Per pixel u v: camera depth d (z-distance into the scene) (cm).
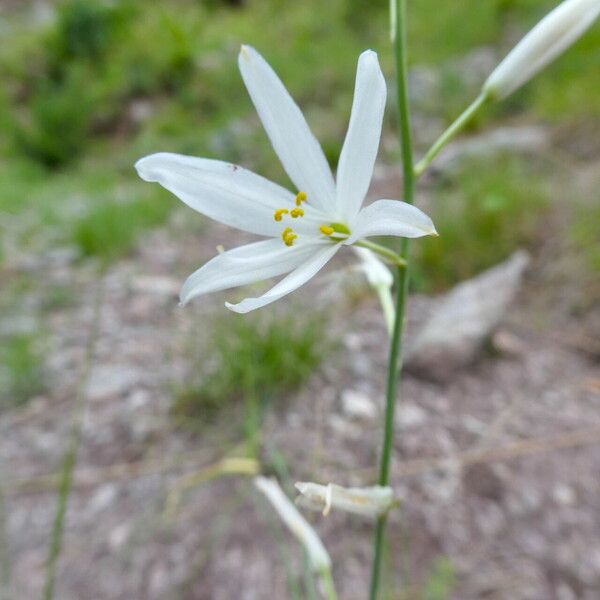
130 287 27
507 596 12
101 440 18
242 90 58
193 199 7
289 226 7
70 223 36
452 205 26
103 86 64
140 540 15
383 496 8
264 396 18
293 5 72
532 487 15
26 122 65
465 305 20
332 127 43
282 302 22
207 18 76
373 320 22
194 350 19
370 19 64
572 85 36
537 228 25
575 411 17
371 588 8
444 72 44
